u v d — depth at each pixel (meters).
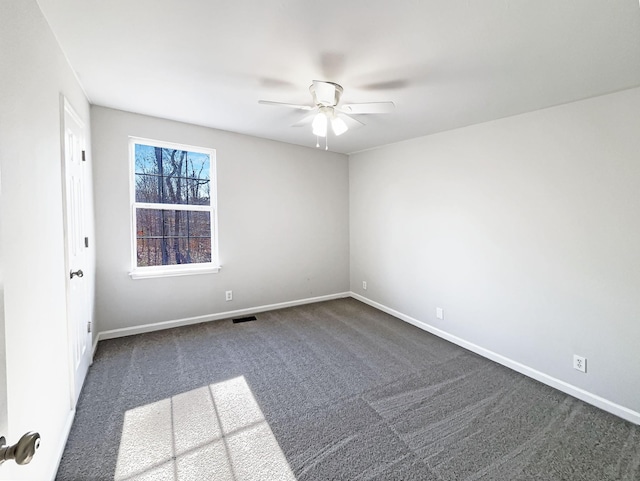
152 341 3.20
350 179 4.88
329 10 1.48
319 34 1.68
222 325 3.69
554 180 2.45
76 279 2.23
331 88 2.09
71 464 1.65
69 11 1.53
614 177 2.14
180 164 3.61
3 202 1.09
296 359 2.89
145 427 1.95
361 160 4.62
